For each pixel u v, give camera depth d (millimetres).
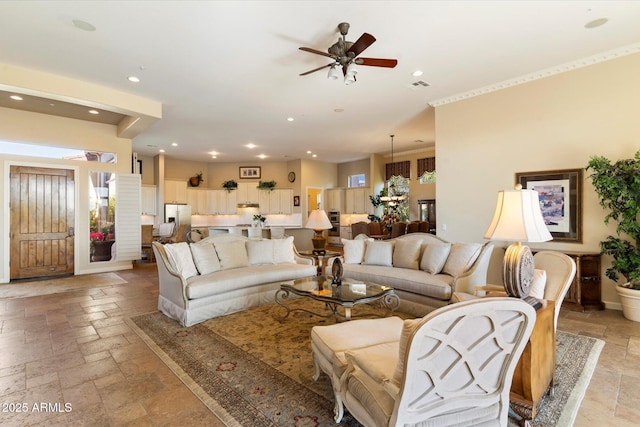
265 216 11188
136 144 8461
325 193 11586
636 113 3633
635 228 3422
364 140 8117
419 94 4945
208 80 4355
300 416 1846
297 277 4375
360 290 3150
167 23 3014
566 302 3904
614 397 2057
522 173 4418
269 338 2996
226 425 1780
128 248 6652
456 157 5062
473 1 2721
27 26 3057
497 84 4559
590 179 3928
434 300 3441
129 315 3713
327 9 2812
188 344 2871
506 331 1296
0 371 2391
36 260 5781
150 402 1997
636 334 3092
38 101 5125
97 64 3869
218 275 3789
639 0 2734
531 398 1686
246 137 7727
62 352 2715
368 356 1604
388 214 9547
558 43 3486
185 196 10523
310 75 4203
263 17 2928
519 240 1817
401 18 2959
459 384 1281
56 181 5961
